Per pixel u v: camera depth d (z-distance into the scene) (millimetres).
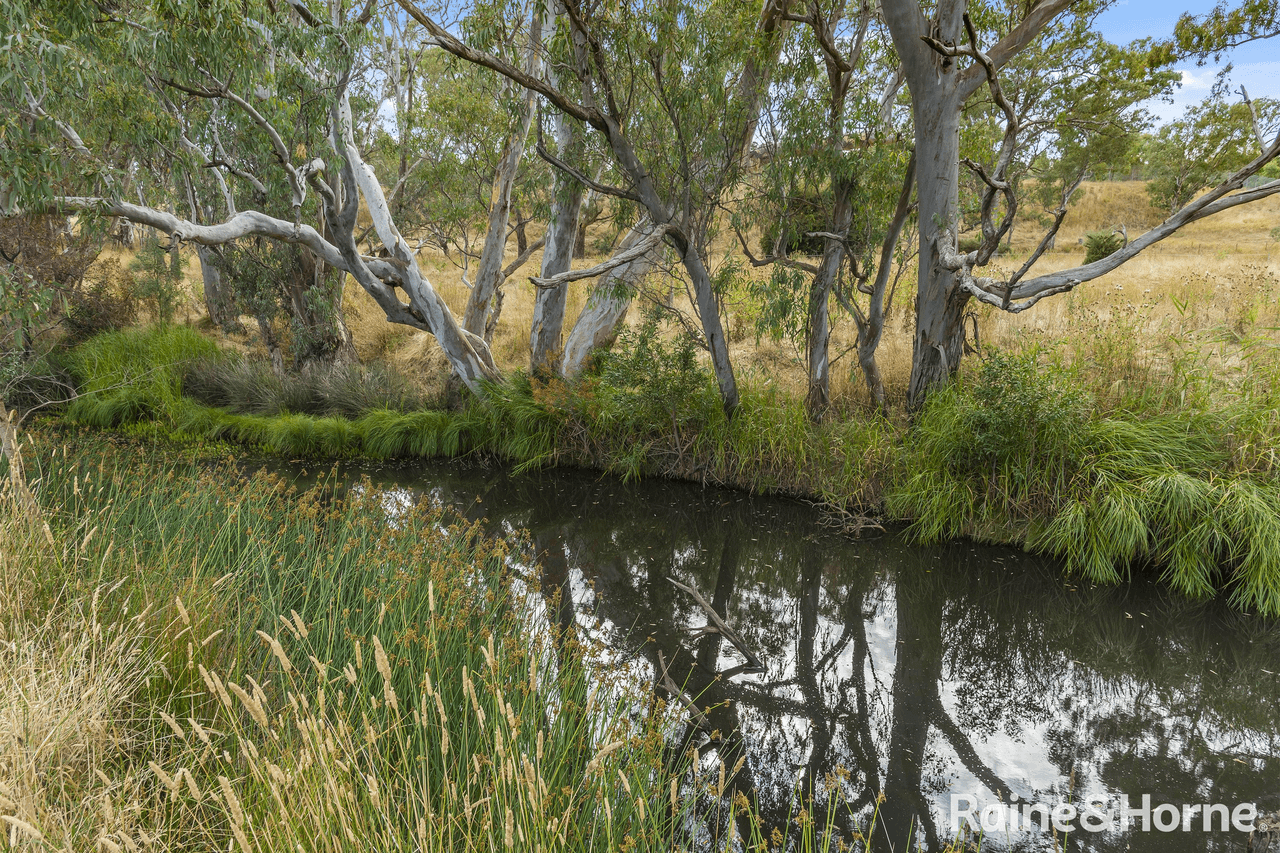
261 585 5551
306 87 9758
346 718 3441
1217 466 7742
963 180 10719
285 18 9836
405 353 16391
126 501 7004
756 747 4941
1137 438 8000
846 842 3975
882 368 12352
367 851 2502
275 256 14789
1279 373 8312
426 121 13953
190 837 2875
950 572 7941
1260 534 6910
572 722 4051
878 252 11469
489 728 3746
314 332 15070
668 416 11117
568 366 13398
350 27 9766
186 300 19219
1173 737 5152
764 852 3234
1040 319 13117
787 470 10406
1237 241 26578
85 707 3064
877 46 10219
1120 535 7508
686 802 3977
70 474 7949
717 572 8203
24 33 6227
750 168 10438
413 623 4805
